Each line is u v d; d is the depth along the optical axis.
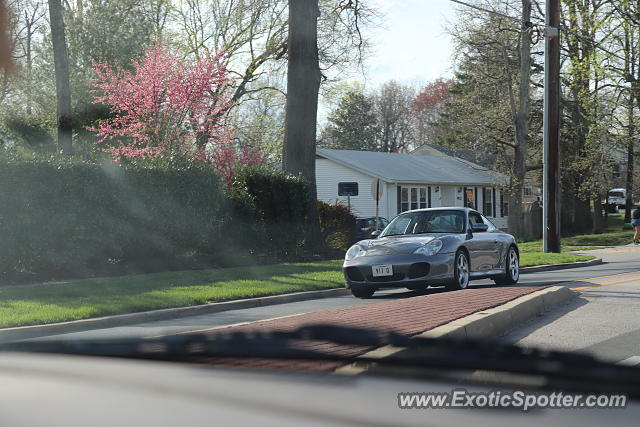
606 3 33.09
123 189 17.42
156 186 18.20
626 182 43.84
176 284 13.70
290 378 1.75
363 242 12.76
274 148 37.66
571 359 2.05
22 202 15.48
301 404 1.42
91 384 1.64
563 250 29.55
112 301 11.12
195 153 23.70
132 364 2.00
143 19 29.06
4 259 15.25
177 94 23.33
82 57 27.20
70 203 16.28
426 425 1.33
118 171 17.36
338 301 12.36
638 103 33.66
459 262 12.30
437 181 43.44
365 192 41.41
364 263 12.16
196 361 2.03
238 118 36.84
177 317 10.82
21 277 15.34
